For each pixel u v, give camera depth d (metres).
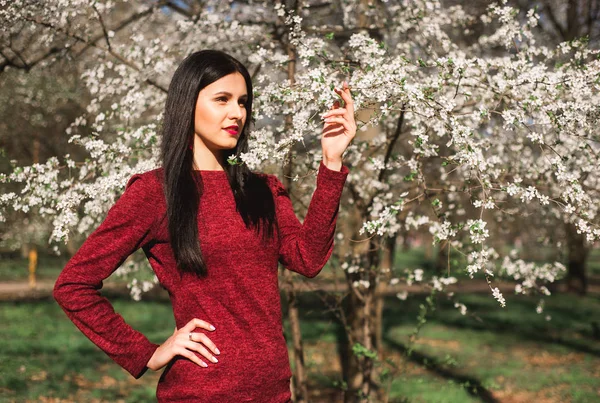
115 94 4.27
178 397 1.46
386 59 2.91
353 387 5.02
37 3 3.45
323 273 4.43
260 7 4.06
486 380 7.65
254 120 2.56
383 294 6.50
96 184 2.99
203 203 1.51
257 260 1.52
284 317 5.96
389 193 3.71
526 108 2.43
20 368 7.64
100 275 1.50
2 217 3.21
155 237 1.53
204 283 1.48
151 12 4.35
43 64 4.07
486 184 2.29
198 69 1.55
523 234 7.53
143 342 1.50
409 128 3.67
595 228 2.36
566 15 10.55
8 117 9.41
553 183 3.72
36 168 3.12
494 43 3.94
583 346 10.30
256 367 1.46
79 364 8.09
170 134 1.54
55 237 2.88
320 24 4.41
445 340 10.59
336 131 1.59
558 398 7.11
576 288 17.34
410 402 5.68
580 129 2.62
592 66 2.47
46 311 12.83
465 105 3.42
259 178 1.68
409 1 3.81
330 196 1.56
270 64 3.71
